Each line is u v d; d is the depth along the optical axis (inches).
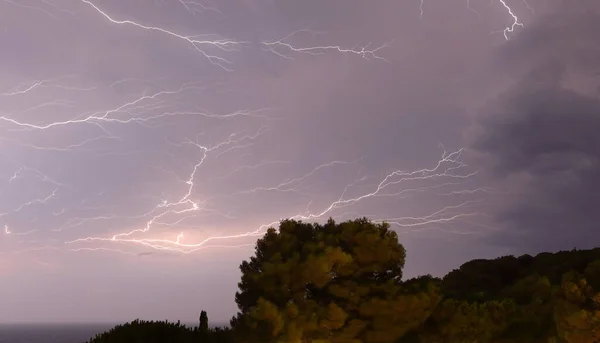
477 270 1537.9
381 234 765.3
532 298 1027.9
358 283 714.2
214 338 608.1
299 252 736.3
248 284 736.3
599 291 846.5
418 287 729.0
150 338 556.4
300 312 666.8
